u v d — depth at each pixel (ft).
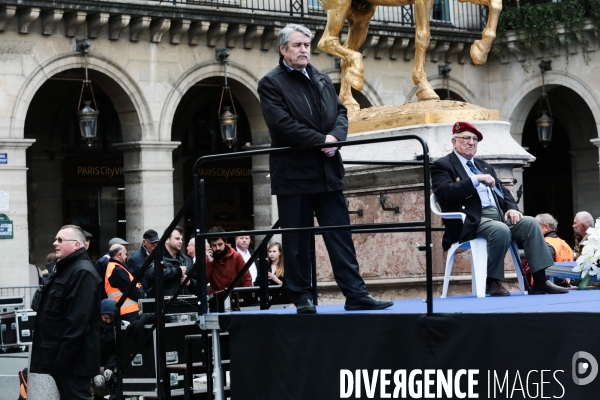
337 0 44.70
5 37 85.51
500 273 33.55
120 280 44.83
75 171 105.91
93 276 35.24
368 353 26.07
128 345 36.27
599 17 105.19
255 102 99.66
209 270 50.49
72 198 106.11
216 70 96.53
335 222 28.60
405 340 25.50
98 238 107.24
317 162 28.25
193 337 32.04
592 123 122.11
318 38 101.30
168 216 93.71
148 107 92.68
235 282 35.81
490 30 42.01
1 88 85.51
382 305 28.30
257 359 28.30
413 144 40.70
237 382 28.73
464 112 40.91
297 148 27.84
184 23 92.94
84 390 35.12
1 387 56.65
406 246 41.45
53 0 85.10
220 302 35.70
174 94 94.17
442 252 40.40
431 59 110.42
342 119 28.63
